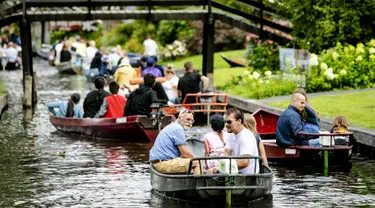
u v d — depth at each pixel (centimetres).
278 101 3931
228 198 2080
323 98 3778
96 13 4647
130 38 9025
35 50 10400
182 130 2231
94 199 2200
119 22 9744
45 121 3875
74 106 3559
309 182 2416
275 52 4794
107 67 5878
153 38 8575
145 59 4706
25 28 4559
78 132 3403
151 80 3266
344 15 4494
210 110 3616
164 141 2233
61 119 3459
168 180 2139
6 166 2691
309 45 4597
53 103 3753
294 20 4675
